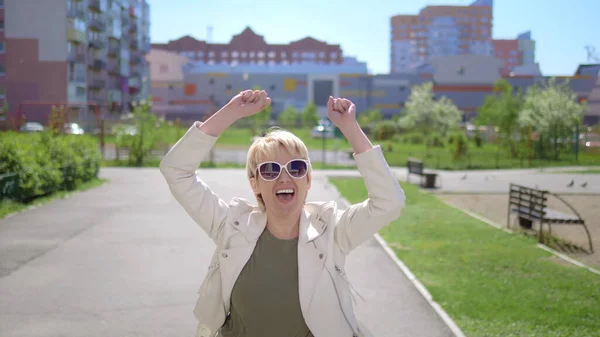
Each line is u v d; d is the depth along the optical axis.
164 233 10.52
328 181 22.44
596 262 8.90
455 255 9.04
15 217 12.18
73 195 16.22
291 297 2.65
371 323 5.78
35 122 54.88
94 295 6.59
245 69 104.81
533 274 7.83
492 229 11.66
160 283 7.14
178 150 2.74
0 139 14.21
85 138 20.89
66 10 54.88
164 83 101.50
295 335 2.70
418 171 21.58
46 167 15.30
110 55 70.12
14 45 54.72
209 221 2.79
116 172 24.59
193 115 101.69
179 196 2.79
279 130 2.80
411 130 55.59
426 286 7.12
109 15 68.62
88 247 9.25
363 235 2.75
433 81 99.75
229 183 20.52
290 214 2.70
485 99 59.47
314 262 2.66
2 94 54.84
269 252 2.71
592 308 6.23
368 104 102.44
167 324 5.65
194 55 145.88
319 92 104.19
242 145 45.66
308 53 145.75
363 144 2.69
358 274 7.77
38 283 7.07
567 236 11.12
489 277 7.64
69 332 5.40
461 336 5.39
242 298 2.67
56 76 55.12
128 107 79.06
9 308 6.08
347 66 108.31
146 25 90.31
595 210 15.00
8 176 13.24
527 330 5.57
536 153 37.00
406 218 13.09
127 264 8.12
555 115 36.81
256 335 2.69
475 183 22.42
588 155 38.28
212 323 2.84
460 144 34.56
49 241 9.70
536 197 10.83
